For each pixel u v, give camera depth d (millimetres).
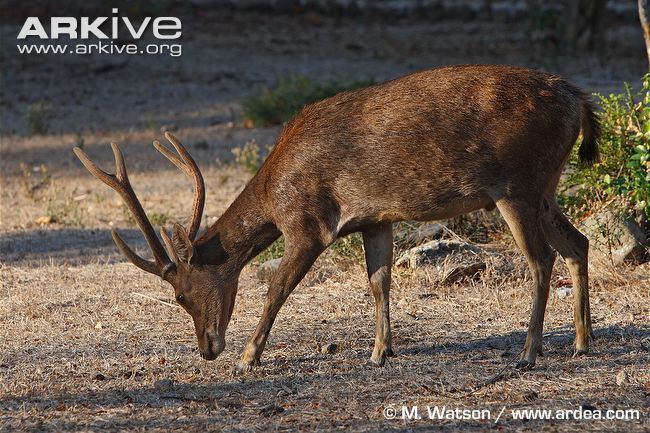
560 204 21453
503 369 15203
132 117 43094
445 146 14758
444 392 14375
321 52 53562
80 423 13555
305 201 15219
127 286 21000
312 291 20219
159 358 16375
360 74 47938
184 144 38812
